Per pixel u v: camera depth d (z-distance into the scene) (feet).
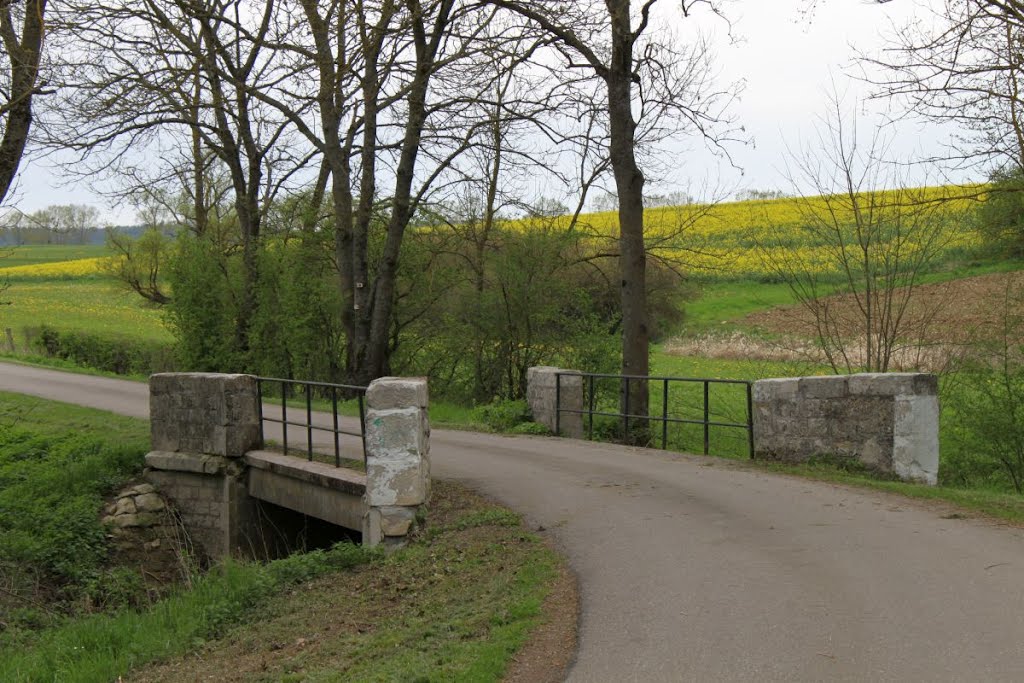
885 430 35.86
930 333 50.67
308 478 38.27
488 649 19.22
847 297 56.90
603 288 75.92
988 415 45.34
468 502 34.35
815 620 19.29
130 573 41.45
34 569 40.01
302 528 46.39
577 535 28.37
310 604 27.71
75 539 42.04
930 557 23.53
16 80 45.70
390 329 83.10
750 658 17.53
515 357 72.23
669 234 72.08
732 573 23.04
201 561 44.32
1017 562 22.71
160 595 39.91
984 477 46.09
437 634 21.58
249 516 44.24
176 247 94.99
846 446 37.09
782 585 21.79
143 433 55.57
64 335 121.80
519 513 32.04
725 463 39.78
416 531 31.68
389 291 77.10
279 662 22.80
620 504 32.17
